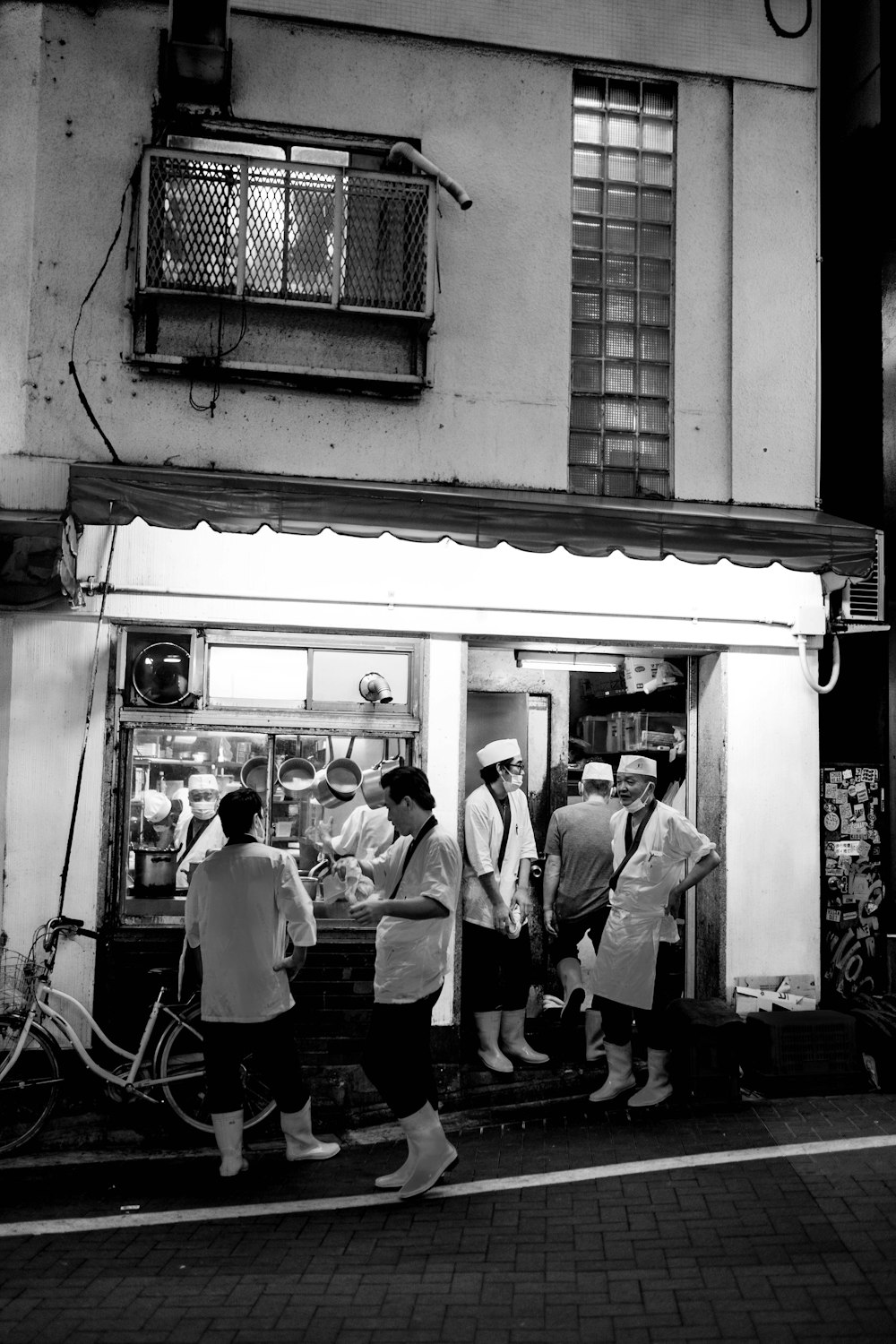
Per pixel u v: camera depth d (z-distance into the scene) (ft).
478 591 24.68
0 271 23.63
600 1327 13.39
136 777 23.36
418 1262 15.24
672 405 26.91
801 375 27.25
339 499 20.97
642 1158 19.04
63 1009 22.18
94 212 23.93
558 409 25.95
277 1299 14.19
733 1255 15.20
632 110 27.30
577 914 24.58
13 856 22.36
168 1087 20.13
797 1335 13.09
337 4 25.16
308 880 23.77
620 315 27.12
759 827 25.82
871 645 27.94
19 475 23.11
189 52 23.98
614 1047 21.94
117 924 22.98
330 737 24.13
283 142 25.03
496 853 23.21
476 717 27.63
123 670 23.34
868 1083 23.11
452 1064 23.26
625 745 28.27
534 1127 20.84
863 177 29.40
